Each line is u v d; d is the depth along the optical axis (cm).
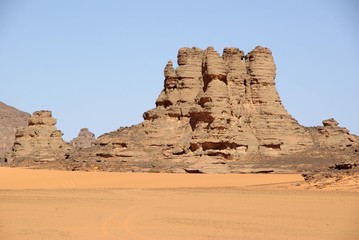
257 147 13988
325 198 6153
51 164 14575
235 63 15262
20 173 10575
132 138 14638
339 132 15112
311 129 15525
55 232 4069
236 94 14925
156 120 14875
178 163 12988
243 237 3891
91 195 7125
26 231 4112
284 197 6456
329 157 13338
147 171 12369
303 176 10356
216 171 12219
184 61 15488
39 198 6600
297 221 4625
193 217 4891
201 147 13400
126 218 4812
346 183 7438
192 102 15075
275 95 15188
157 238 3831
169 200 6406
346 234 3994
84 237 3862
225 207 5619
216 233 4062
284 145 14150
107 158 13938
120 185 9356
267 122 14575
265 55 15375
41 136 16962
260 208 5503
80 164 13562
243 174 11619
